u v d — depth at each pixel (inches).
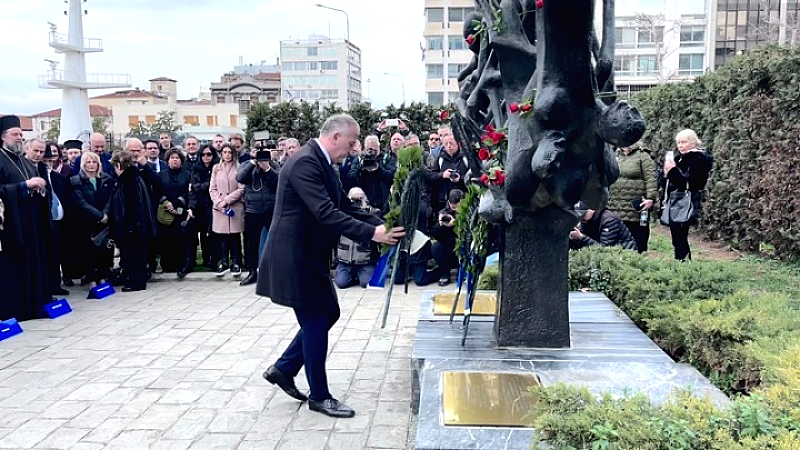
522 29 141.3
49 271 266.7
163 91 3383.4
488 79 153.3
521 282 144.4
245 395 161.0
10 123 242.2
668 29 1491.1
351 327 220.4
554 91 123.9
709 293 172.6
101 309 255.9
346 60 3120.1
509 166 134.5
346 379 170.6
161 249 321.4
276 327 225.3
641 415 87.5
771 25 1135.6
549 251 143.5
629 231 269.6
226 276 319.6
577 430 84.2
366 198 276.7
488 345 147.6
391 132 330.3
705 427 82.7
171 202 315.9
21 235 235.5
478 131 152.0
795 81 304.5
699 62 1631.4
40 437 139.3
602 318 167.3
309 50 3134.8
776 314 147.6
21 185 236.1
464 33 165.5
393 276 145.4
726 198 377.4
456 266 308.5
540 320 144.6
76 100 1240.2
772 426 83.2
